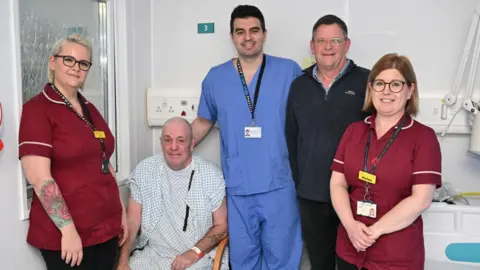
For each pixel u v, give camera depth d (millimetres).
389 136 1522
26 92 1781
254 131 2094
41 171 1415
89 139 1563
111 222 1679
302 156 1992
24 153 1422
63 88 1550
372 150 1535
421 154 1458
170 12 2629
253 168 2098
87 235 1570
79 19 2146
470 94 2135
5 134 1501
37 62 1844
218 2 2547
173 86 2666
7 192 1515
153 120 2635
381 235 1481
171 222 2043
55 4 1958
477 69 2191
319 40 1909
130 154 2477
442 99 2205
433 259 1912
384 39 2312
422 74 2281
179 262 1917
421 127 1515
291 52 2445
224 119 2156
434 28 2244
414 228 1495
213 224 2145
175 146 1955
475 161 2248
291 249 2162
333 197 1627
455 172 2281
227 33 2553
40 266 1669
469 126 2172
